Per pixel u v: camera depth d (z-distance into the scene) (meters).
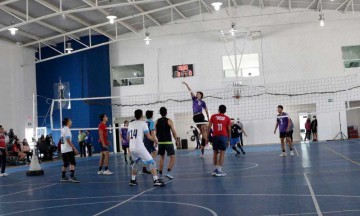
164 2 23.61
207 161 15.21
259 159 14.55
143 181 9.95
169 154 9.92
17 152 20.50
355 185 7.16
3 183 11.60
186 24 27.69
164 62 27.98
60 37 26.66
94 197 7.70
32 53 27.77
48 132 27.53
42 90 28.00
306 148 18.84
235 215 5.27
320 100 25.84
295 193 6.73
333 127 25.70
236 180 8.99
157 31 28.11
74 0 20.50
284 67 26.31
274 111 26.28
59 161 22.14
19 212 6.44
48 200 7.65
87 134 25.62
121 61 28.64
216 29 27.20
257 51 26.69
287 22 26.30
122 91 28.55
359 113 28.00
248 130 26.66
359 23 25.62
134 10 23.83
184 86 27.64
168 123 9.95
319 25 26.08
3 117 24.52
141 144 8.80
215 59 27.23
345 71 25.69
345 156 13.34
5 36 24.72
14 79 25.67
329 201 5.82
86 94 27.31
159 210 5.94
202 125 13.97
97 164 17.45
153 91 28.03
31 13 21.39
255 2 26.27
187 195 7.25
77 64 27.62
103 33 26.23
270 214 5.19
